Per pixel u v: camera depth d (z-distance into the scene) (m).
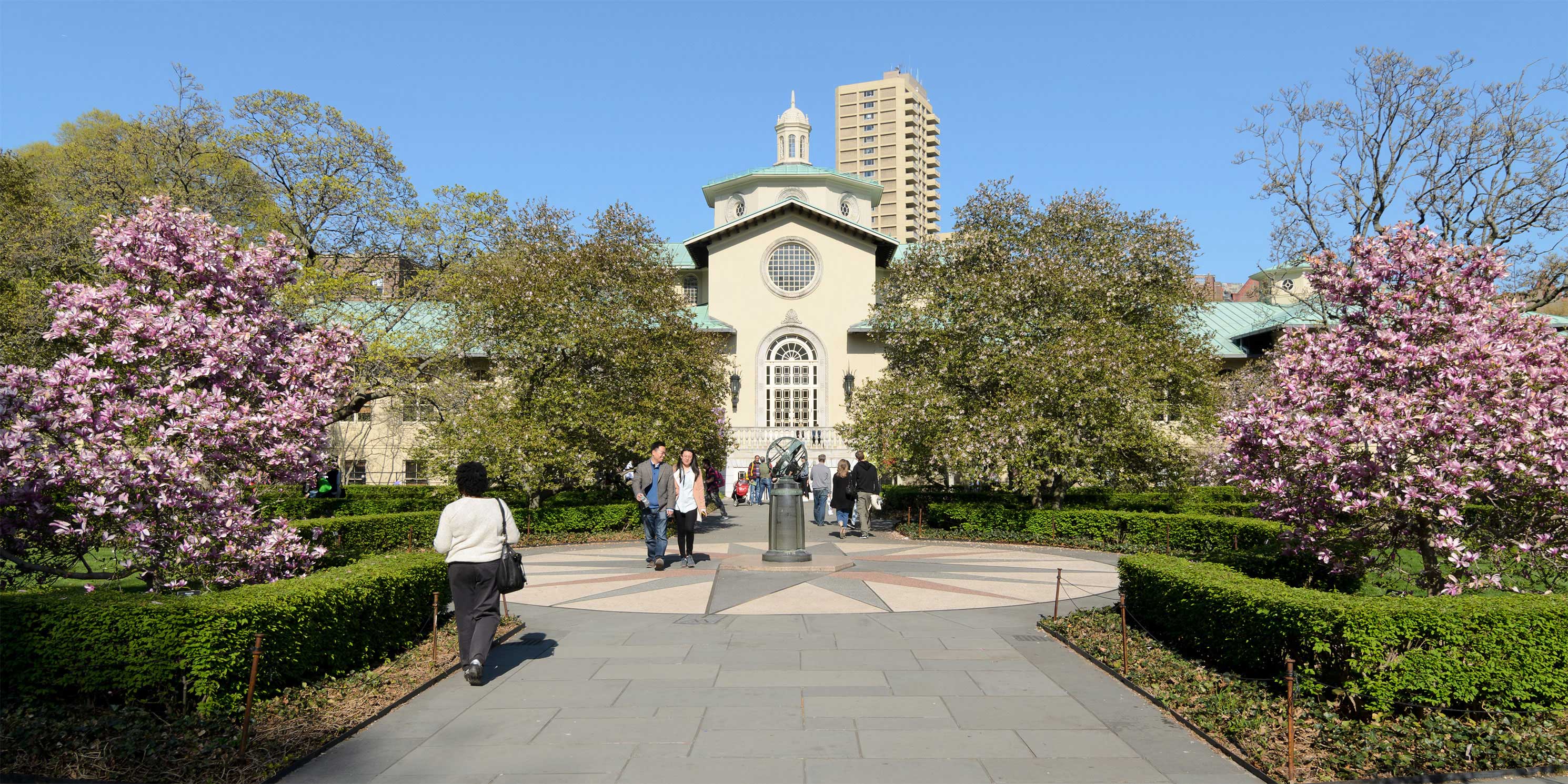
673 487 12.83
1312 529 7.63
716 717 5.69
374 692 6.18
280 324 9.05
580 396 18.47
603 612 9.56
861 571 12.56
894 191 123.81
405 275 25.41
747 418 33.94
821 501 21.53
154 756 4.75
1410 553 11.51
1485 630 5.33
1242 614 6.32
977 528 18.36
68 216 22.50
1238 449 8.48
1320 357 8.16
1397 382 7.81
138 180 23.27
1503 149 22.91
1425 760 4.76
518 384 19.09
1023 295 19.80
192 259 8.48
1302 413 7.84
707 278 37.72
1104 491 22.80
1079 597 10.55
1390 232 8.29
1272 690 5.93
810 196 39.22
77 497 6.85
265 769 4.66
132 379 7.81
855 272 34.72
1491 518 7.90
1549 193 22.36
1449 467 6.94
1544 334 7.86
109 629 5.25
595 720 5.62
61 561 8.11
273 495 9.30
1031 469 17.75
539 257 19.78
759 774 4.65
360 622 6.90
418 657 7.32
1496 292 8.08
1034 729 5.45
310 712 5.64
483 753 5.00
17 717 5.10
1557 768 4.67
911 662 7.20
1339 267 8.38
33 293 20.80
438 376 23.06
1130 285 23.30
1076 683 6.56
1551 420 7.07
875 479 18.70
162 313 8.05
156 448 7.09
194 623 5.29
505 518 6.77
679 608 9.74
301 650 6.01
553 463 17.61
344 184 23.36
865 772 4.69
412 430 33.19
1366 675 5.30
